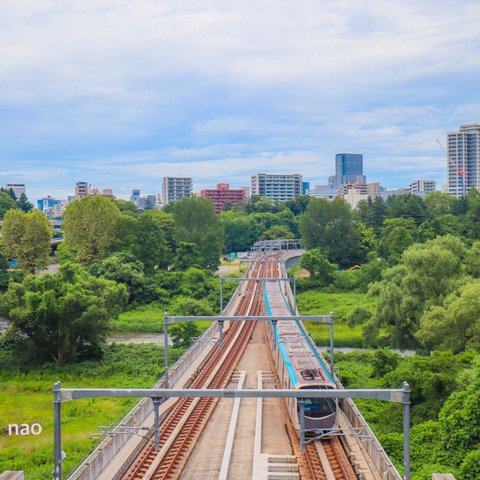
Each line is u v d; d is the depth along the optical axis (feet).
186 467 103.60
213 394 82.23
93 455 95.20
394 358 193.67
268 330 231.09
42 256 428.56
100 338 244.01
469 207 560.61
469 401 119.75
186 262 433.48
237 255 614.34
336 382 134.72
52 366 225.76
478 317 176.24
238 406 140.26
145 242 416.46
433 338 186.39
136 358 239.91
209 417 131.85
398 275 233.14
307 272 525.34
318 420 114.01
